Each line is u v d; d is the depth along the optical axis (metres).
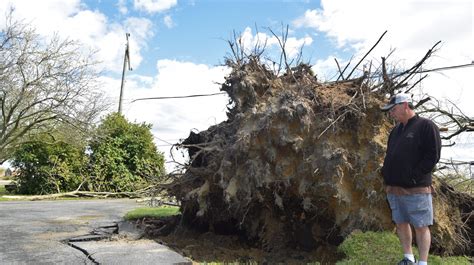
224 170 6.61
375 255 5.27
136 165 21.09
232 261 6.08
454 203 6.54
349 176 6.21
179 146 7.81
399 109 4.84
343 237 6.23
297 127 6.43
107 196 19.84
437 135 4.58
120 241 7.05
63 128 20.20
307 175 6.33
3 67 18.64
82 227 8.66
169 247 6.70
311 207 6.47
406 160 4.67
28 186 19.66
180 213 8.60
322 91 6.86
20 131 20.16
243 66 7.21
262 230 7.00
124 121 21.91
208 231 7.98
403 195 4.73
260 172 6.41
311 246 6.73
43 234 7.76
